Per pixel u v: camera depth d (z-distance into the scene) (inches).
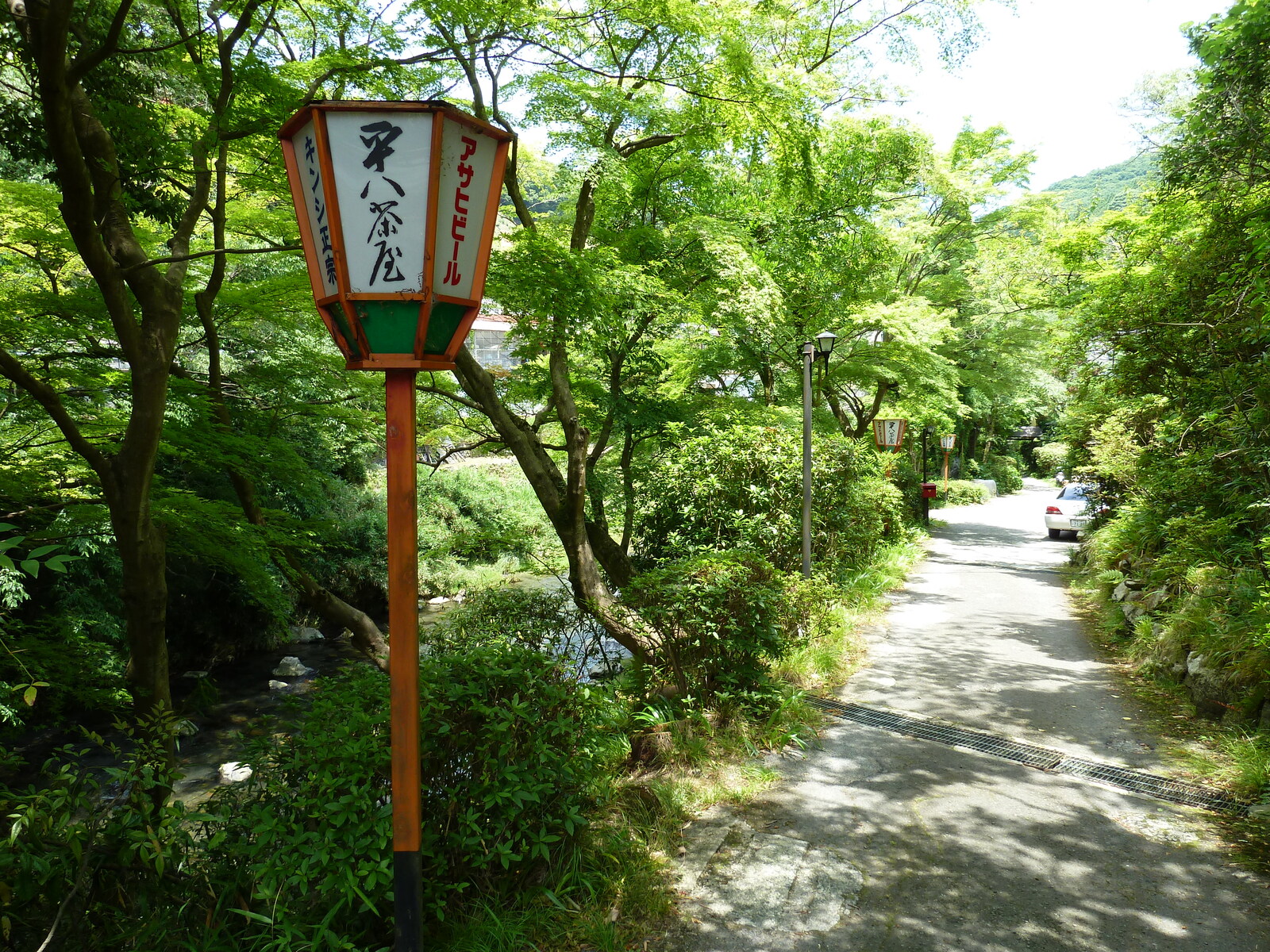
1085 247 461.1
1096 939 125.6
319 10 265.0
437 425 438.9
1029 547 662.5
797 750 205.2
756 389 578.2
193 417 272.5
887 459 574.9
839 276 522.6
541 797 136.2
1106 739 212.4
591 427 392.8
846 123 484.4
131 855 101.0
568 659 157.9
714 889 141.1
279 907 106.0
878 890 140.6
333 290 87.9
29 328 246.5
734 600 216.1
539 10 266.5
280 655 538.6
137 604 188.7
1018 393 936.3
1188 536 300.8
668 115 312.3
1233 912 131.8
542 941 123.8
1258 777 174.1
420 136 83.6
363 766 115.4
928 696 251.0
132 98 203.0
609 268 298.2
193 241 319.9
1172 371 307.0
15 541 88.4
